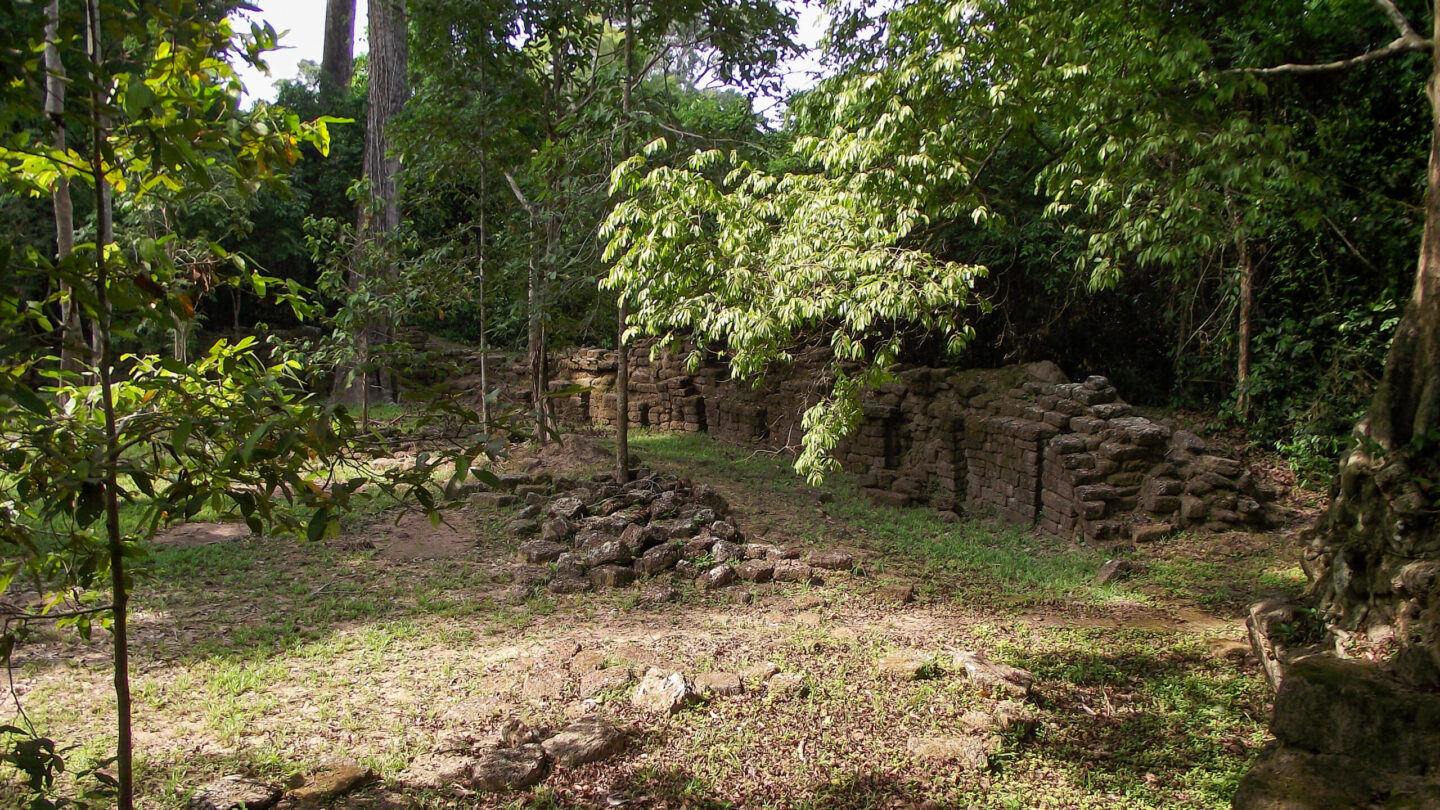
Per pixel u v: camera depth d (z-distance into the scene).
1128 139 8.38
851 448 15.03
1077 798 4.78
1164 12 8.43
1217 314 14.05
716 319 7.92
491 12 12.36
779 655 6.71
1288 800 3.92
